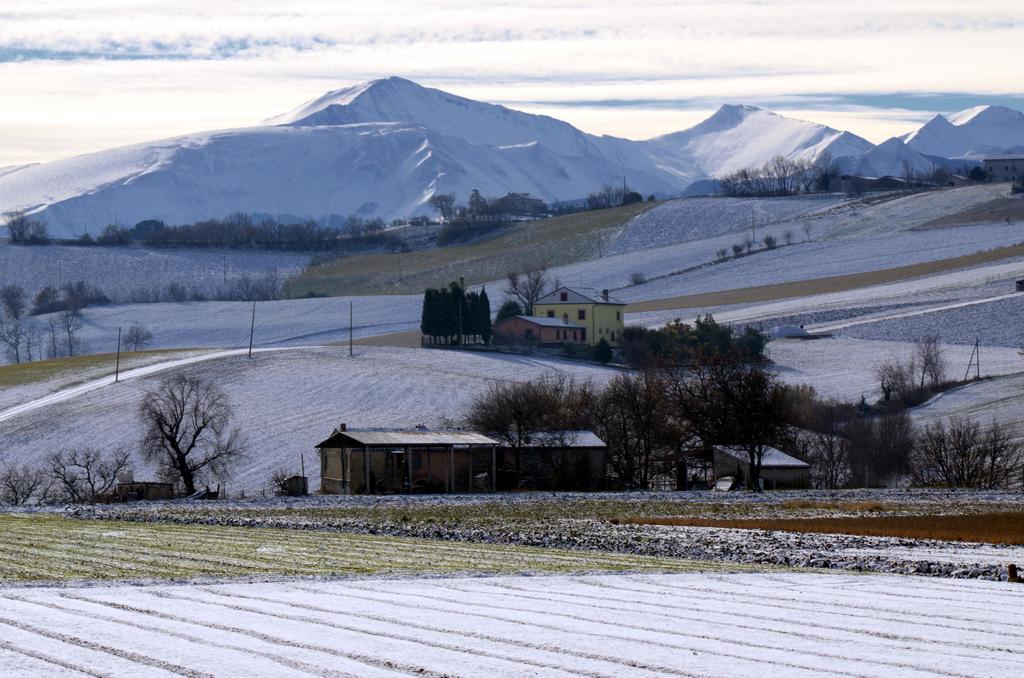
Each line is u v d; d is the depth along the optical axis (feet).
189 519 524.11
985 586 312.09
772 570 349.41
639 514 582.35
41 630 221.87
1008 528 496.64
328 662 198.39
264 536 441.27
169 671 189.37
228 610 248.52
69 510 579.48
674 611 258.98
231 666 193.88
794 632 234.17
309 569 330.95
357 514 563.07
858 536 449.89
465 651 209.46
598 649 213.46
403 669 194.39
